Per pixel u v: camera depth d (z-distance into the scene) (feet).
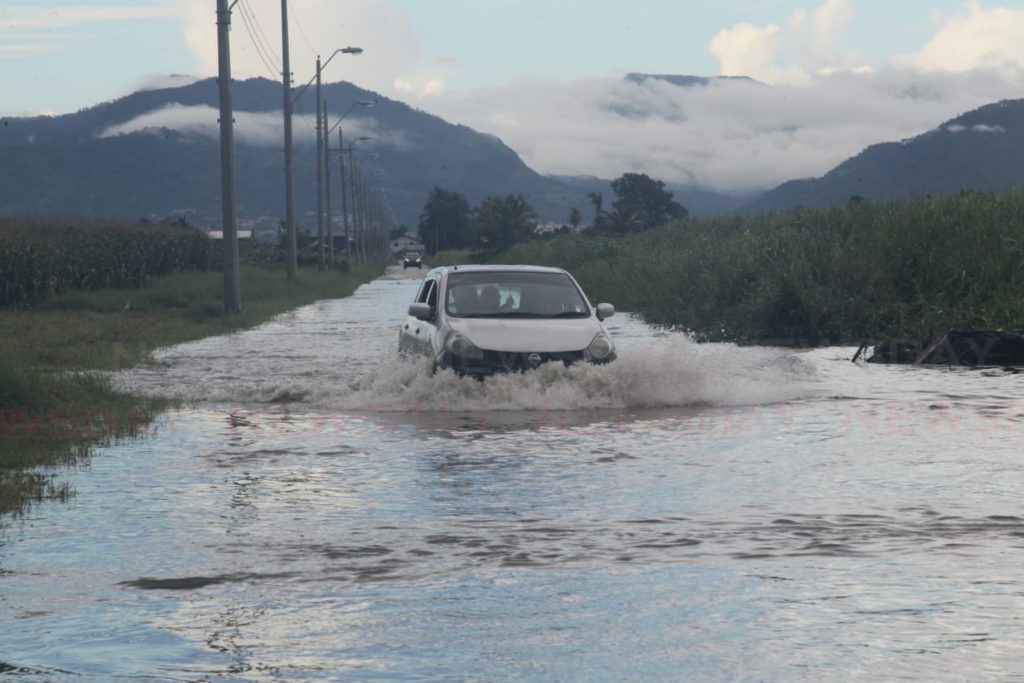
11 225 221.87
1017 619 23.40
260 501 36.50
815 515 33.22
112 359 87.15
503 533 31.58
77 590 26.37
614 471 41.19
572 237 297.74
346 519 33.68
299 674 20.76
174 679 20.58
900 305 98.02
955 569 27.14
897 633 22.62
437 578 27.07
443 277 70.23
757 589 25.72
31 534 32.07
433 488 38.45
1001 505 34.27
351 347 100.99
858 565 27.61
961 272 100.12
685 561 28.22
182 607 24.97
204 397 65.77
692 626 23.25
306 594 25.86
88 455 45.98
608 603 24.88
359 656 21.74
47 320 135.13
